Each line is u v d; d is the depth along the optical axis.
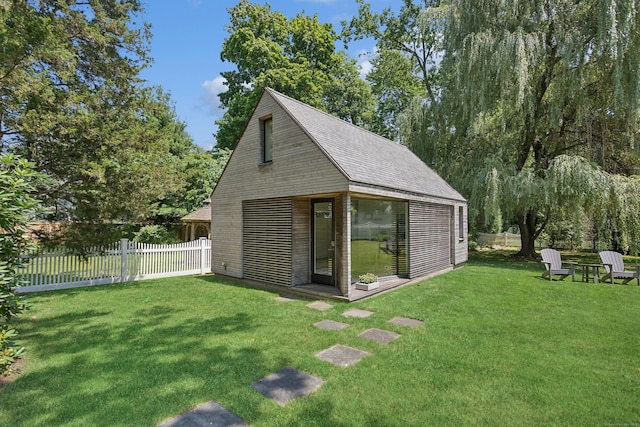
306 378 3.78
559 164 12.98
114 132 9.36
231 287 9.31
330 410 3.13
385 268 9.70
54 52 7.61
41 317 6.30
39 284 8.91
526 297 7.82
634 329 5.45
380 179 8.09
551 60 14.70
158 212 21.48
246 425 2.91
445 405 3.21
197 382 3.69
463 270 12.43
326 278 8.71
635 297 7.82
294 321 5.97
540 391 3.47
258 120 9.53
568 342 4.86
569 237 21.02
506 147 15.87
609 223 13.30
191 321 6.00
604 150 14.09
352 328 5.56
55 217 9.16
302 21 26.78
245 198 9.95
